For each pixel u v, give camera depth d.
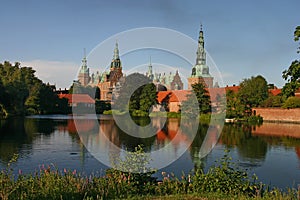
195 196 9.93
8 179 10.14
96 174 16.67
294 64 13.17
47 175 10.70
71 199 9.16
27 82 92.31
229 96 66.62
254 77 73.31
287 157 23.69
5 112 64.38
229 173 11.05
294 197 10.23
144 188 10.61
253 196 10.26
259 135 38.12
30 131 39.25
